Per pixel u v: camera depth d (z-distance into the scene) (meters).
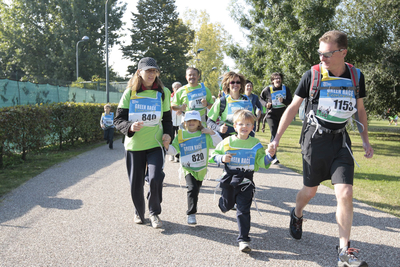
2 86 10.37
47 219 4.09
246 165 3.50
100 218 4.15
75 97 16.88
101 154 9.66
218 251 3.28
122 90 26.80
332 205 4.86
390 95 15.67
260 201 5.07
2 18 51.41
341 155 3.03
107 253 3.19
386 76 14.70
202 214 4.38
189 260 3.08
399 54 14.91
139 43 54.00
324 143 3.06
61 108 10.40
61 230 3.74
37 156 8.94
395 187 6.02
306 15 13.69
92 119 12.72
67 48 47.75
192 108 6.12
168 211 4.48
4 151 7.34
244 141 3.60
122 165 7.80
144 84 3.76
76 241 3.45
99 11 51.91
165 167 7.68
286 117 3.23
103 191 5.41
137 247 3.33
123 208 4.55
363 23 15.35
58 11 50.91
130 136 3.61
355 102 3.03
